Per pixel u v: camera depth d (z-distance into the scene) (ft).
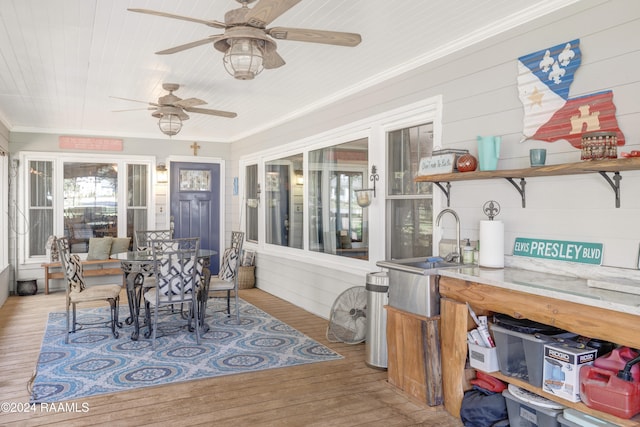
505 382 9.43
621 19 8.31
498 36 10.62
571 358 7.68
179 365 12.71
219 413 9.81
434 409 10.02
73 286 15.21
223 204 28.07
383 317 12.44
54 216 24.23
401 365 10.86
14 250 23.35
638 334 6.58
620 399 6.93
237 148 27.43
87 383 11.43
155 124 23.26
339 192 17.30
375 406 10.21
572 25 9.09
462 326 9.62
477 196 11.25
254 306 20.26
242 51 8.43
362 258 15.96
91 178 25.12
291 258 20.83
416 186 13.57
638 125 8.09
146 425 9.25
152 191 26.32
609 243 8.54
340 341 14.87
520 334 8.54
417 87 13.10
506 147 10.45
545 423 8.05
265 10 7.48
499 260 10.08
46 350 13.99
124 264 15.99
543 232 9.68
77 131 24.68
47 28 10.70
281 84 15.69
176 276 14.40
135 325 15.10
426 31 11.08
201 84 15.62
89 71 14.05
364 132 15.53
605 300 6.91
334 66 13.74
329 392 10.95
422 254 13.41
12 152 23.40
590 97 8.78
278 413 9.83
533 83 9.80
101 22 10.36
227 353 13.74
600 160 7.76
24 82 15.25
